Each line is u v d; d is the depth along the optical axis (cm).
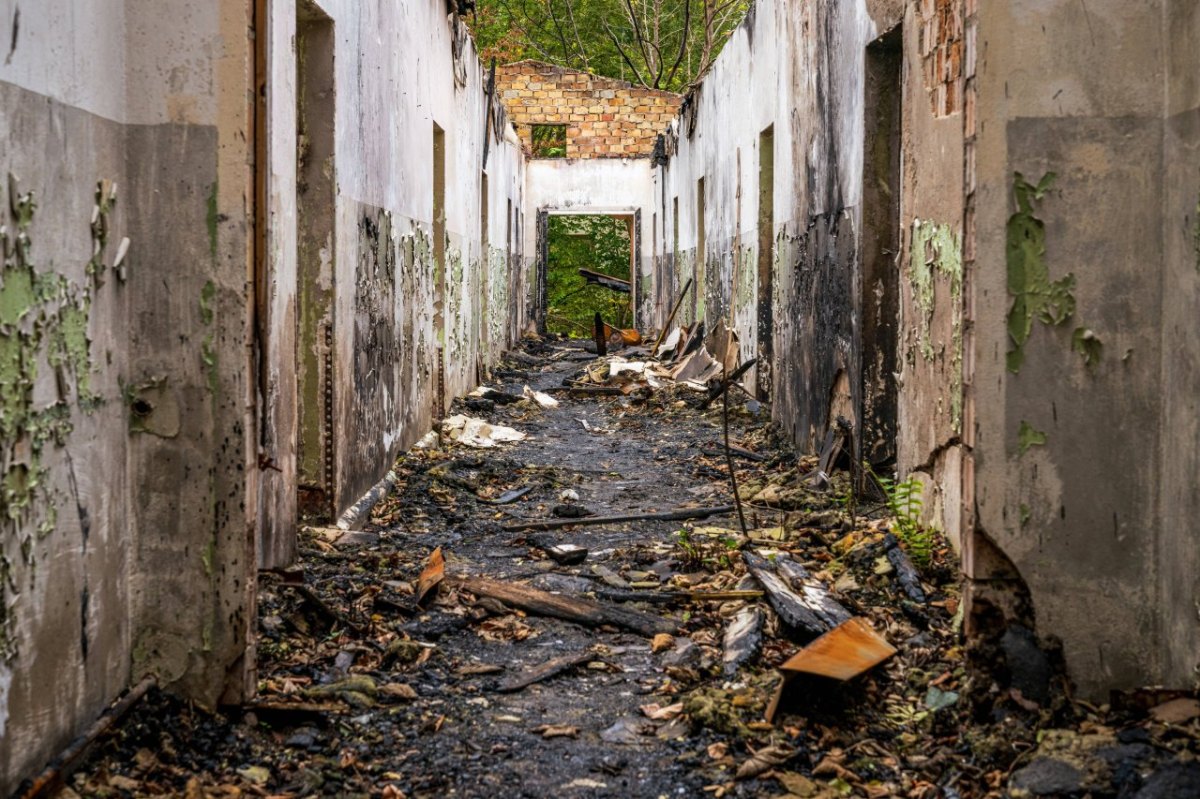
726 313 1456
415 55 934
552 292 3125
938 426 587
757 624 485
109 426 367
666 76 3262
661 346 1850
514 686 448
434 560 577
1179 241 363
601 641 510
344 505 688
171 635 390
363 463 741
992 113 380
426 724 407
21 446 307
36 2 310
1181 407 363
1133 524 383
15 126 299
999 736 373
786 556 598
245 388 384
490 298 1694
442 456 952
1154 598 383
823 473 788
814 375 894
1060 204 379
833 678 390
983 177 382
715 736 394
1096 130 377
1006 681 390
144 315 382
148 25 377
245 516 388
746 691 421
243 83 378
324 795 352
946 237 568
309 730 394
